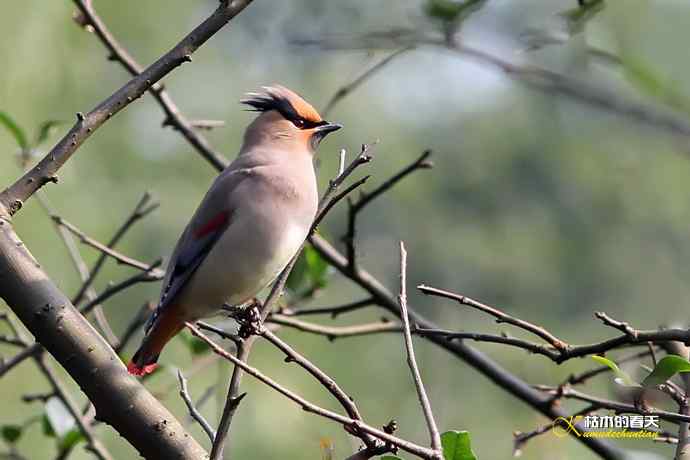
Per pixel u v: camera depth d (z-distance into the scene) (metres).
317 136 7.86
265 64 20.69
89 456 10.05
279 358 15.11
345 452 10.00
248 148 7.72
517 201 20.52
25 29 13.01
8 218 5.18
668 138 7.21
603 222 20.09
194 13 18.95
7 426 7.52
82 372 4.95
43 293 5.00
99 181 18.52
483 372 7.55
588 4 6.63
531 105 20.83
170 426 4.93
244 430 13.66
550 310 19.83
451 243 19.97
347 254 7.83
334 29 13.79
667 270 19.64
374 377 15.71
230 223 7.12
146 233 18.31
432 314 16.66
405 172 7.55
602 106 6.87
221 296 7.19
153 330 7.07
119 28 18.20
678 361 5.05
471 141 20.91
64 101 13.95
